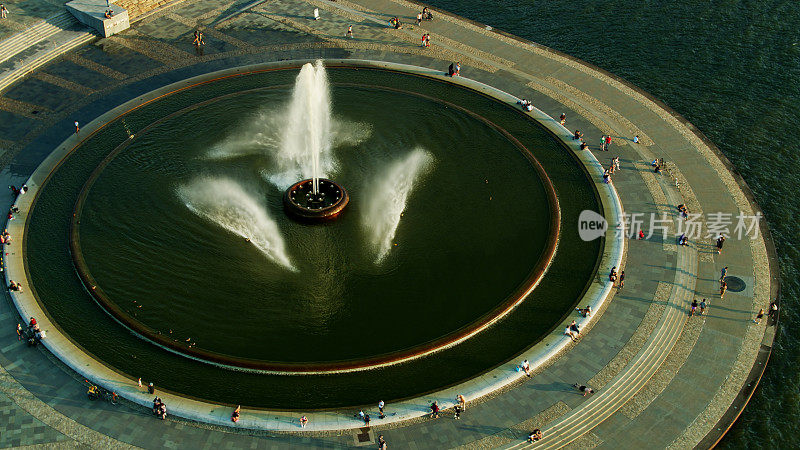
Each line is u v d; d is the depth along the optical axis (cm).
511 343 8525
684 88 12769
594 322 8869
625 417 7956
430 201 10206
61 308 8706
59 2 13550
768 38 13888
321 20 13962
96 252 9300
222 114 11612
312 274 9138
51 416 7694
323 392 7956
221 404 7794
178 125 11344
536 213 10112
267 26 13750
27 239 9512
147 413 7744
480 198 10288
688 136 11700
